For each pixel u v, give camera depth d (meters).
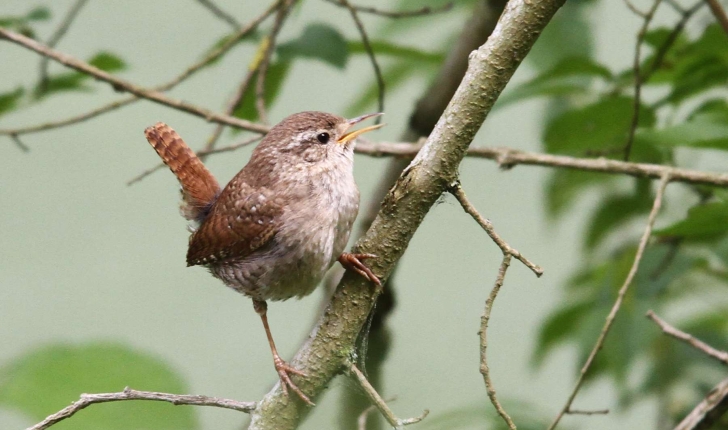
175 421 6.80
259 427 5.89
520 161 7.76
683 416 8.16
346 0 8.08
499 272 5.43
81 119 8.43
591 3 8.76
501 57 5.26
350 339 5.83
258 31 8.90
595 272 8.70
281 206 6.97
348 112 9.33
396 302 8.78
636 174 7.45
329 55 8.02
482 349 5.46
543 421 7.57
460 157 5.46
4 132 8.38
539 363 8.88
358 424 6.47
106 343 7.04
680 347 8.31
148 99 8.15
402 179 5.57
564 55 8.51
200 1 8.91
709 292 8.39
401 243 5.69
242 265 7.12
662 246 8.20
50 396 6.69
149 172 8.16
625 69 7.88
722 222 6.81
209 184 8.05
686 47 7.99
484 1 8.65
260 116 8.07
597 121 7.94
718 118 6.87
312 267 7.04
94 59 8.66
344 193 7.20
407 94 11.66
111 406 6.74
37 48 8.04
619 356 7.80
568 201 9.47
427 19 9.02
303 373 5.85
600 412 6.34
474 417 7.45
